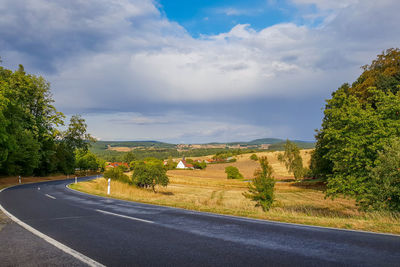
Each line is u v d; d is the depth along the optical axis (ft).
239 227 23.82
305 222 26.27
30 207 38.06
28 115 128.77
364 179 51.70
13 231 22.30
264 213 32.01
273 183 56.80
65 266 13.74
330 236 20.29
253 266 13.62
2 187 83.41
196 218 28.68
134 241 18.85
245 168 340.80
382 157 39.70
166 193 132.36
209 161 531.91
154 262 14.30
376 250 16.42
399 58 99.09
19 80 130.62
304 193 124.36
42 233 21.49
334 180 57.72
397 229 22.68
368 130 53.93
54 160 176.65
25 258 15.08
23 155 114.32
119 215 30.73
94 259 14.87
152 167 128.16
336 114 62.54
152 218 28.68
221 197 113.09
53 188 79.92
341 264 13.87
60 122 150.30
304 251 16.25
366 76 107.65
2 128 84.89
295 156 182.29
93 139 200.64
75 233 21.49
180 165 457.68
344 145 58.03
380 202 38.88
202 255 15.53
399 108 50.83
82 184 104.42
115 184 104.94
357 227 23.73
